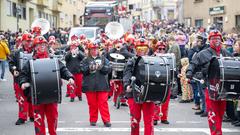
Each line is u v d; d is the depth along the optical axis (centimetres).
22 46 1228
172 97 1814
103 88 1231
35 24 1959
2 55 2467
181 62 1716
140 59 912
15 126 1243
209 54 1033
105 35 2730
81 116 1400
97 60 1226
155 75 877
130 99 955
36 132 927
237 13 3544
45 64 895
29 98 926
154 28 4347
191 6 4519
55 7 6000
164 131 1179
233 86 891
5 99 1798
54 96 893
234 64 893
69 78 931
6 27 3956
